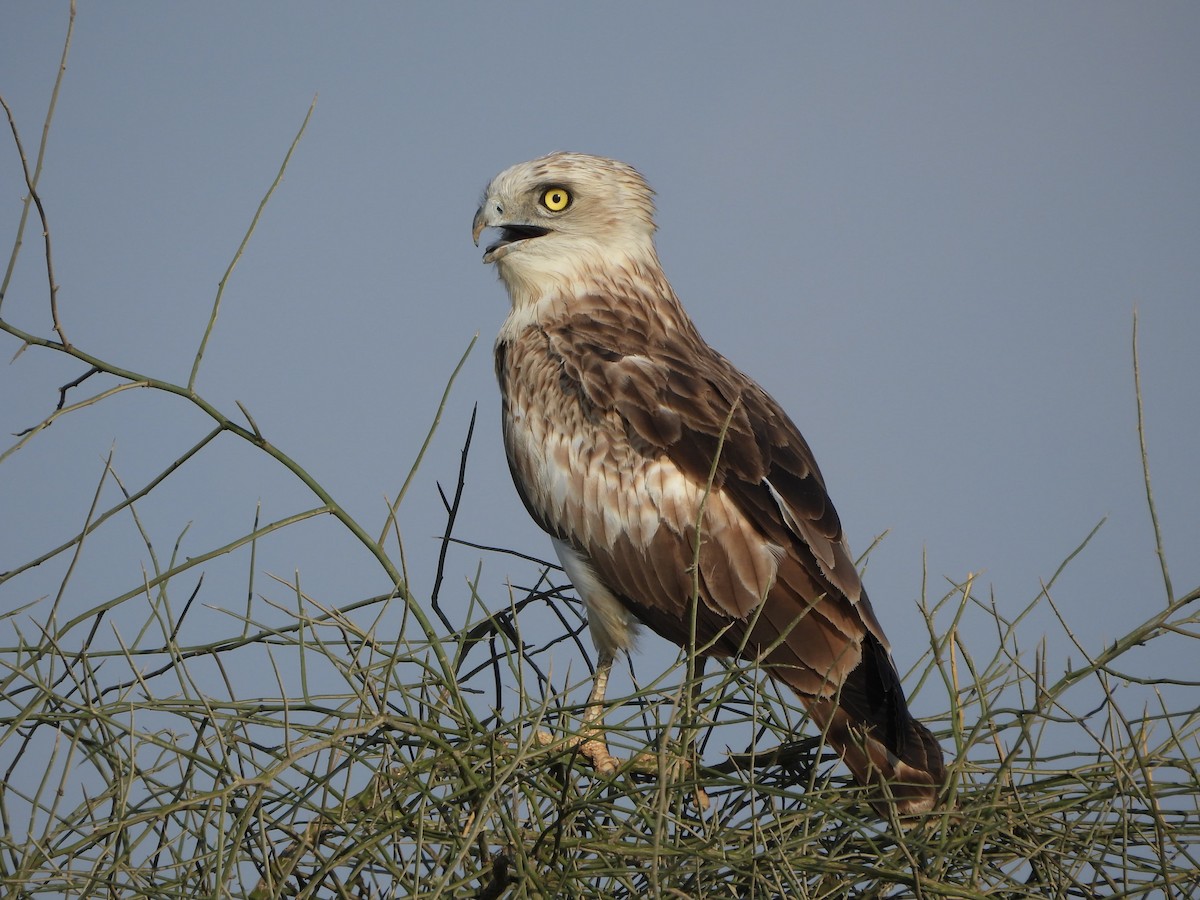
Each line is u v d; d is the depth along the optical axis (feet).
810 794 24.89
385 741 24.81
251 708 25.52
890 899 25.84
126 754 25.25
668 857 24.82
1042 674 24.47
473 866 25.85
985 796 26.37
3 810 25.34
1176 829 24.97
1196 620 24.70
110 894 23.97
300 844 24.50
